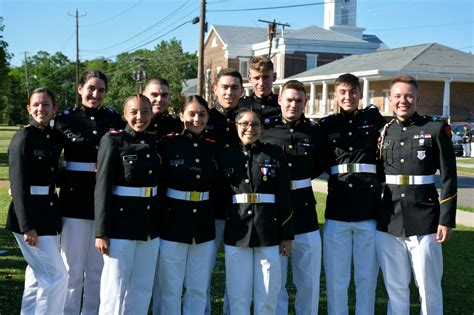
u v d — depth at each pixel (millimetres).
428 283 4961
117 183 4715
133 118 4730
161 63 58188
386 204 5090
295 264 5301
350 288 6559
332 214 5309
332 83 38531
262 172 4824
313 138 5344
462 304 6027
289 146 5250
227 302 5555
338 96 5387
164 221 4926
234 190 4871
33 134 4797
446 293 6391
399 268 5074
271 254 4770
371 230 5203
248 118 4852
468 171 21109
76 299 5184
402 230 4961
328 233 5340
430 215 4949
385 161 5125
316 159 5457
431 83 34938
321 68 41688
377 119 5406
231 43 51969
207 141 5094
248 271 4816
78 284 5176
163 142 5016
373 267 5242
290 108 5230
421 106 34906
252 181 4820
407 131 5070
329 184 5430
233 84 5414
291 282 6715
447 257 7973
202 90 27188
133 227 4660
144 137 4828
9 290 6164
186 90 56656
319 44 49156
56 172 4969
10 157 4695
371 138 5258
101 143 4750
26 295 4828
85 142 5094
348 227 5223
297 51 48938
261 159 4859
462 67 34469
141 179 4699
